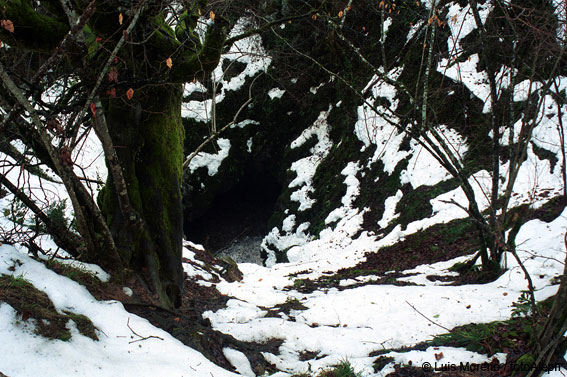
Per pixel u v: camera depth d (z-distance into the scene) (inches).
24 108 147.6
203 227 740.7
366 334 199.0
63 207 185.6
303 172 661.3
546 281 225.3
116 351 132.8
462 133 463.2
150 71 187.3
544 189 349.7
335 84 663.8
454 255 345.1
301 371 167.5
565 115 378.0
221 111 704.4
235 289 283.6
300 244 605.3
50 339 122.3
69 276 158.6
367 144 588.4
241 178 744.3
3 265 142.1
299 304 257.6
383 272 340.5
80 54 154.3
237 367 161.3
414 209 452.4
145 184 198.4
